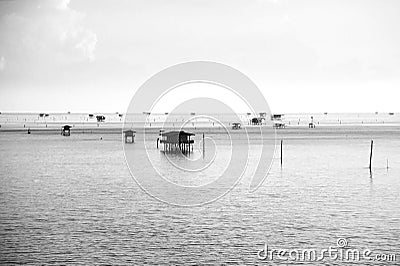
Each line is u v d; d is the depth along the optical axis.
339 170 47.53
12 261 20.41
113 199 32.50
